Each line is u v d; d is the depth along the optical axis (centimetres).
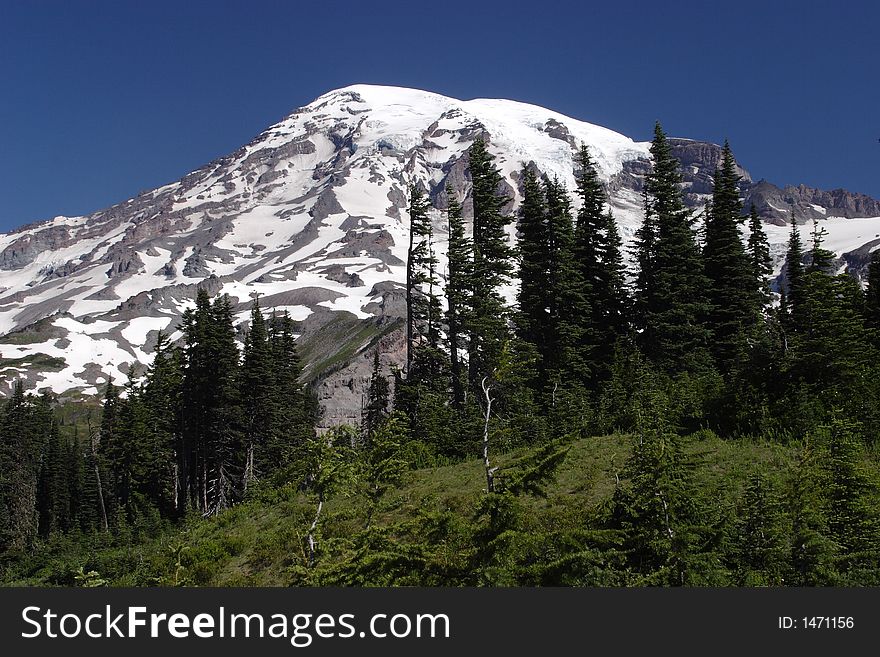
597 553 1177
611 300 4628
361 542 1396
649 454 1381
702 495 1420
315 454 1705
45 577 3700
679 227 4491
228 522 3042
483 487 2305
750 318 4484
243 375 5700
